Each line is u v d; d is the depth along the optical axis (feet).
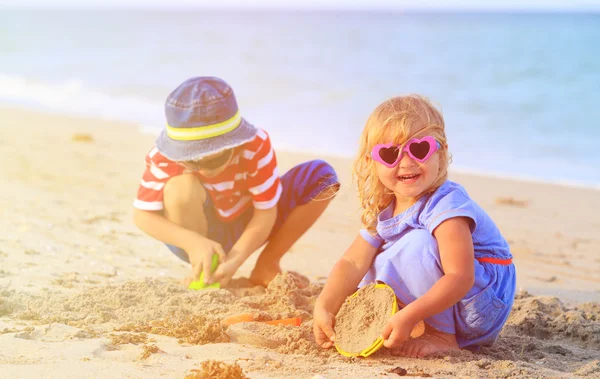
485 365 8.96
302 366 8.63
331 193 13.37
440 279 8.89
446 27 128.67
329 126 43.83
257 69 71.31
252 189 12.84
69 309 10.83
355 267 10.02
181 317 10.69
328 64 74.13
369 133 9.49
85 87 65.31
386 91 56.65
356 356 9.05
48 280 12.66
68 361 8.31
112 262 14.65
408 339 9.40
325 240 18.78
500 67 68.03
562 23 137.49
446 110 49.19
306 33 114.42
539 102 50.78
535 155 36.55
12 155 30.14
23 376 7.74
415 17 196.75
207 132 11.84
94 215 19.31
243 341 9.66
